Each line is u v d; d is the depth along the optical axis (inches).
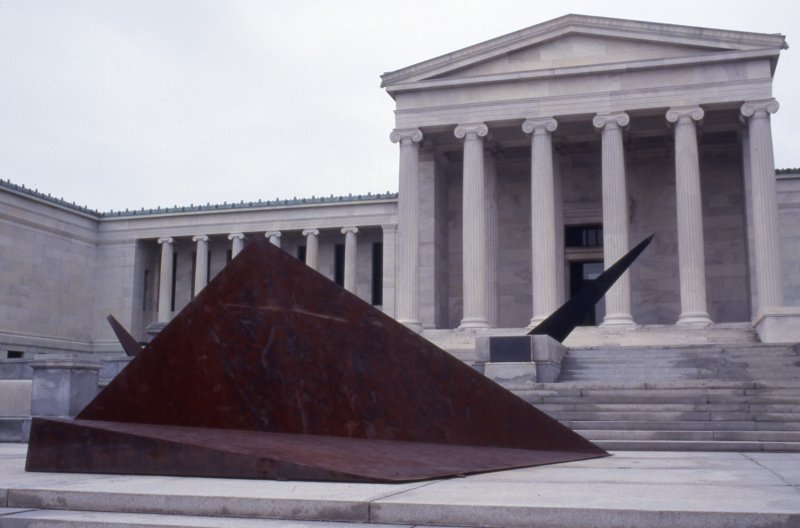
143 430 385.1
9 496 313.1
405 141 1658.5
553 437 489.7
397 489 317.7
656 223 1765.5
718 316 1695.4
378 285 2103.8
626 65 1550.2
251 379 410.3
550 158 1582.2
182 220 2160.4
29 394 794.2
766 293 1435.8
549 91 1596.9
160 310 2133.4
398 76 1672.0
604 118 1563.7
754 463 487.5
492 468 391.5
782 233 1756.9
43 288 2020.2
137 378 410.0
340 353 420.8
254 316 414.9
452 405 439.8
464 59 1641.2
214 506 291.3
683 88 1534.2
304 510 283.1
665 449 650.2
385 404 423.5
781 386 775.7
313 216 2069.4
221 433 392.2
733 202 1724.9
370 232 2105.1
